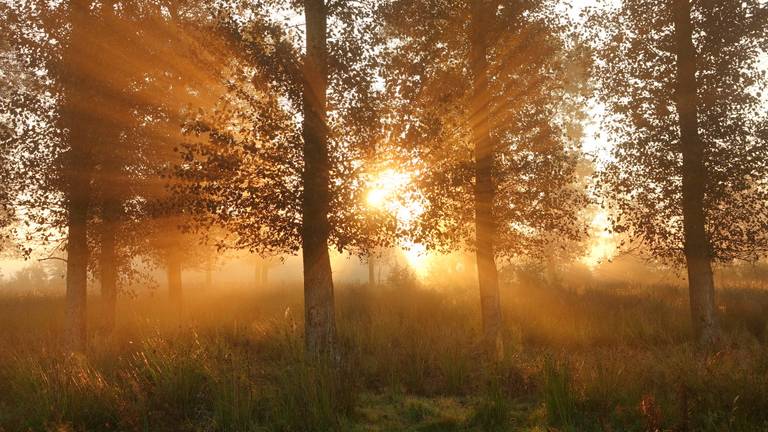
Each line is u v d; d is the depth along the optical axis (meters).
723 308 14.47
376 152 8.64
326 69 8.38
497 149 11.48
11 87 10.70
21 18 10.29
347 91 8.37
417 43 11.41
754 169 11.26
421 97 10.04
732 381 6.34
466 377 8.27
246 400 6.29
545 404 6.69
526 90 11.31
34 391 6.81
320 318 8.70
